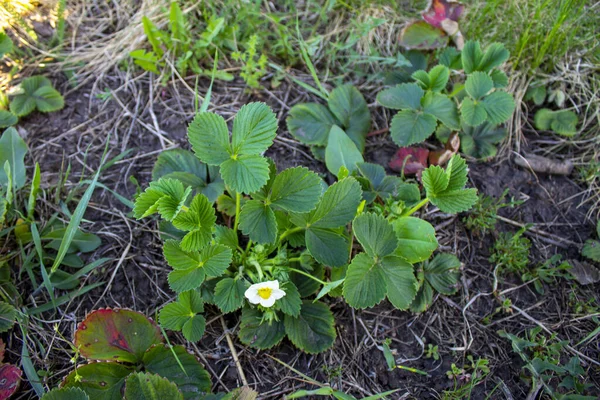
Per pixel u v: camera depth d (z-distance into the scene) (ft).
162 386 1.21
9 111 1.72
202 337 1.44
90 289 1.48
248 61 1.80
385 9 2.04
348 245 1.50
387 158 1.82
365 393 1.42
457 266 1.57
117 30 1.97
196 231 1.21
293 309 1.33
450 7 1.88
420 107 1.75
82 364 1.38
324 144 1.76
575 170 1.84
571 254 1.71
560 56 1.94
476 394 1.45
